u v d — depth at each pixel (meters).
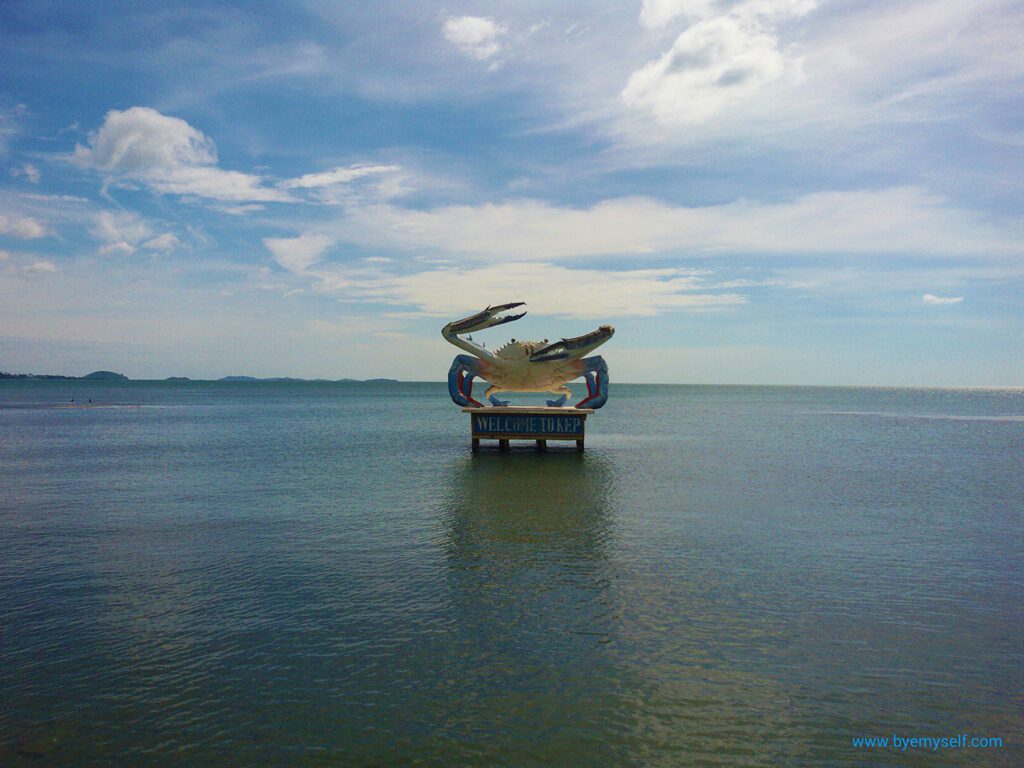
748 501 16.42
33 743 5.60
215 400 104.19
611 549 11.66
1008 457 27.27
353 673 6.83
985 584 9.82
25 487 18.92
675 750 5.52
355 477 20.64
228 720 5.94
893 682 6.72
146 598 9.16
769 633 7.89
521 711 6.10
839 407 95.06
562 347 25.52
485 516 14.50
